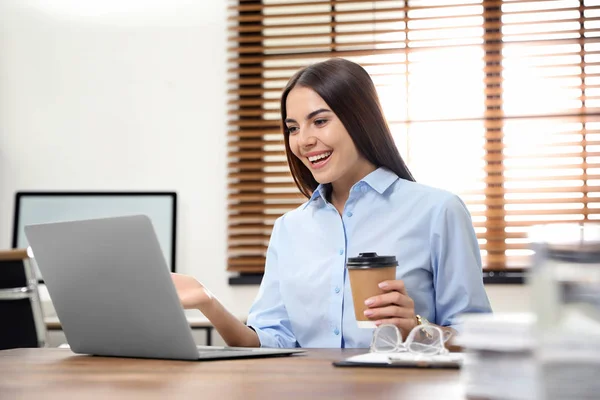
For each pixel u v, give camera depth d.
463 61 3.36
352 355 1.20
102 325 1.22
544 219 3.28
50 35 3.60
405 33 3.40
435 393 0.77
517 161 3.31
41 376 0.97
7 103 3.59
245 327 1.54
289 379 0.90
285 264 1.72
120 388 0.85
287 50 3.49
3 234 3.53
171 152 3.50
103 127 3.54
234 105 3.49
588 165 3.26
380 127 1.64
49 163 3.55
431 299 1.61
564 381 0.63
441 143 3.34
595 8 3.29
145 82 3.54
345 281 1.61
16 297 2.36
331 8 3.46
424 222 1.62
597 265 0.65
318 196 1.73
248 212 3.45
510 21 3.34
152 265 1.09
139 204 3.45
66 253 1.20
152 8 3.56
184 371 1.00
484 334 0.70
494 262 3.26
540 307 0.65
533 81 3.32
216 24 3.52
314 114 1.59
